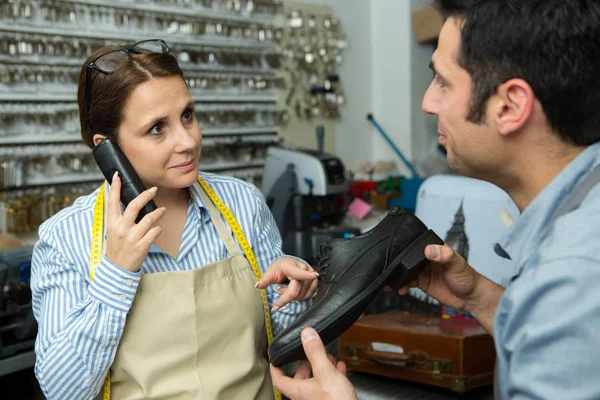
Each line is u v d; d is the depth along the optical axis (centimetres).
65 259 113
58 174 276
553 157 77
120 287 104
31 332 179
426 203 189
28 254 183
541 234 74
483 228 174
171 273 112
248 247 125
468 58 76
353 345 181
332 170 282
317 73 402
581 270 62
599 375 60
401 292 117
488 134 78
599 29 70
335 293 100
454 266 109
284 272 115
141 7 303
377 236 105
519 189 82
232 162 342
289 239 281
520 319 66
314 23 397
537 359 63
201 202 125
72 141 280
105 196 120
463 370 162
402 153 436
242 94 352
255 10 359
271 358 96
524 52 72
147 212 111
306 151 296
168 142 112
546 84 72
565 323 61
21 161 259
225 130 344
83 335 103
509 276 172
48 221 121
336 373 87
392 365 172
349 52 426
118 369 110
